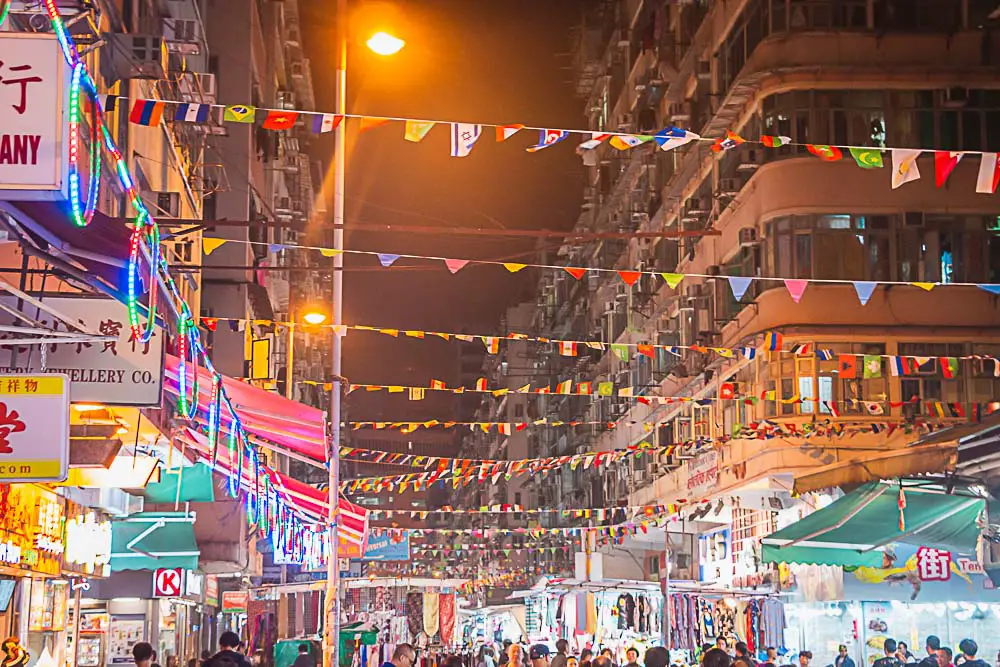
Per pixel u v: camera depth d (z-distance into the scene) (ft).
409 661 41.83
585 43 172.55
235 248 104.73
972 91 89.40
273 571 130.62
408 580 133.80
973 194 88.89
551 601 156.87
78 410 41.34
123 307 32.17
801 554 48.44
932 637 48.11
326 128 33.94
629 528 116.16
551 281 233.55
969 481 44.45
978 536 46.80
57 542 51.16
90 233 22.82
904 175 37.65
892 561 52.16
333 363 77.25
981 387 87.66
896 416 86.94
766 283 90.68
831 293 88.74
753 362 92.84
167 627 79.61
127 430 43.09
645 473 136.87
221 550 77.10
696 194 113.70
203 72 75.66
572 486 192.85
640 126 130.00
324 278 170.09
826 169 89.45
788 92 90.53
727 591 82.48
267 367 104.32
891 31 90.33
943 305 88.33
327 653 72.49
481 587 216.74
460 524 416.67
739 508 106.73
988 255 88.69
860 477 44.55
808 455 86.74
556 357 218.18
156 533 65.10
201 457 52.85
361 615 133.59
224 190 89.15
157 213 62.44
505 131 34.81
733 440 96.94
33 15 26.32
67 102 19.60
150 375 32.17
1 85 19.60
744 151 94.58
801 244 89.25
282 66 142.20
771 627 83.41
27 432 26.30
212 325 61.16
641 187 140.77
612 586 97.04
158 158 65.41
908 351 87.76
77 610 60.49
